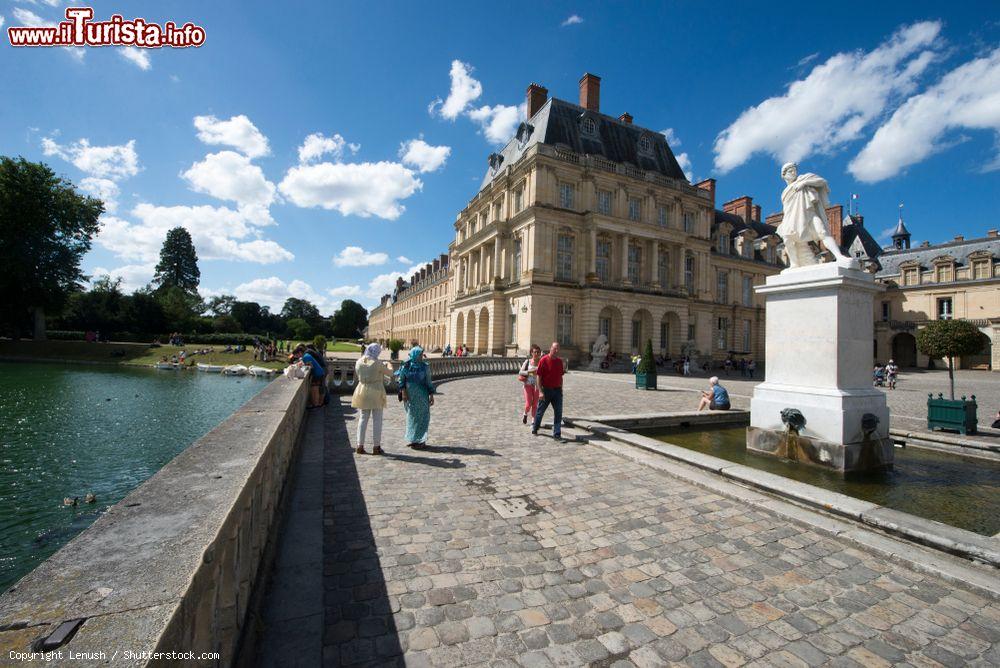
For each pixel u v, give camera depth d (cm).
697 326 4034
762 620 290
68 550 152
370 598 302
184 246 7975
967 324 1135
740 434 882
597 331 3347
